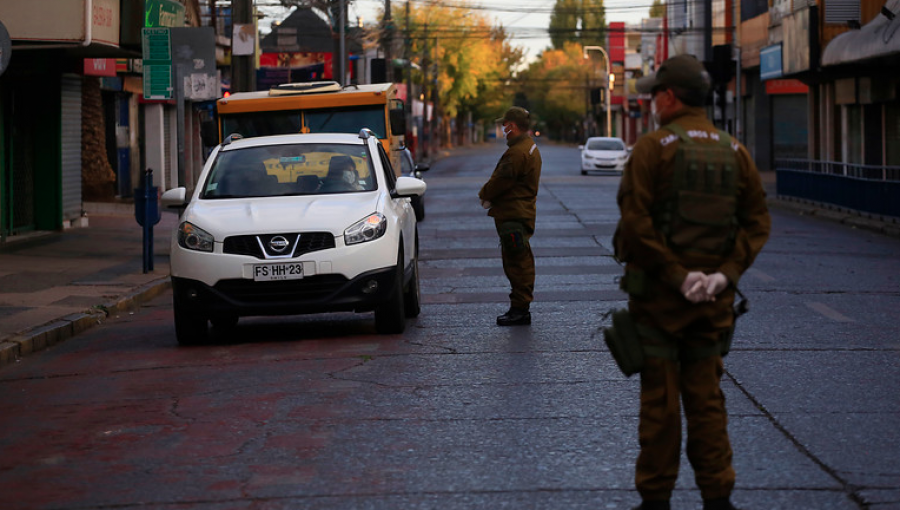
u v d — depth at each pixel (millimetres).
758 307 21562
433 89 174500
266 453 11680
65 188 40312
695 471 8641
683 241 8234
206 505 9953
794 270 27891
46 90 38875
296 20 113000
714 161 8234
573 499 9883
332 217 18594
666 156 8242
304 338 19375
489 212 19828
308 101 33375
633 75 180500
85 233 39500
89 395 15148
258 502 9992
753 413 12914
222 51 67875
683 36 118000
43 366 17734
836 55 53562
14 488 10727
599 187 68125
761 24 86375
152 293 26344
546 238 36969
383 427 12656
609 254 31906
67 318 21203
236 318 21812
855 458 10992
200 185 20344
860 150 62969
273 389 14938
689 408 8562
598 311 21359
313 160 20609
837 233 39750
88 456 11844
